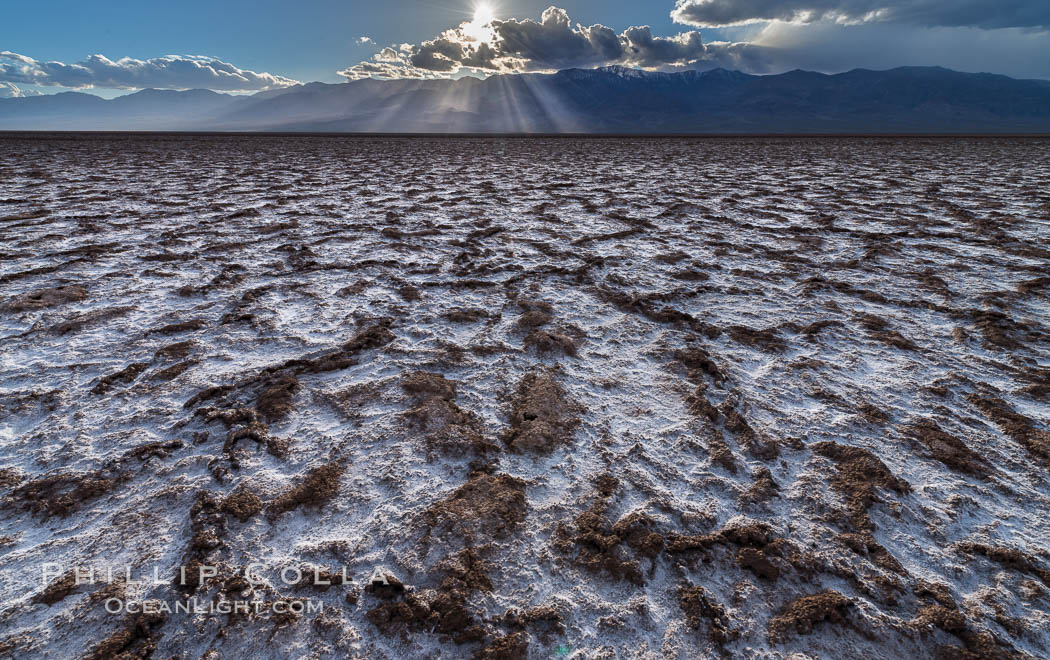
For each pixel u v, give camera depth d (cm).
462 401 321
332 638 177
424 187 1161
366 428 290
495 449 273
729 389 335
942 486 250
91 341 386
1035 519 231
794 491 247
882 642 178
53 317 423
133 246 631
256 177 1302
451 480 252
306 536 219
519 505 234
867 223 792
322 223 780
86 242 646
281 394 317
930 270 569
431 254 630
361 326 423
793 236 715
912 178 1302
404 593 192
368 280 532
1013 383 341
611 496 241
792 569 205
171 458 264
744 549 214
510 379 346
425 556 208
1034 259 598
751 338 409
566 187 1173
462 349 386
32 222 740
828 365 368
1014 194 1038
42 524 224
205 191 1060
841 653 175
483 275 555
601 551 212
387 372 351
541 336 395
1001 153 2094
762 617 187
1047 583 199
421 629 180
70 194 986
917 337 411
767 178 1336
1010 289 504
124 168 1444
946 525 227
